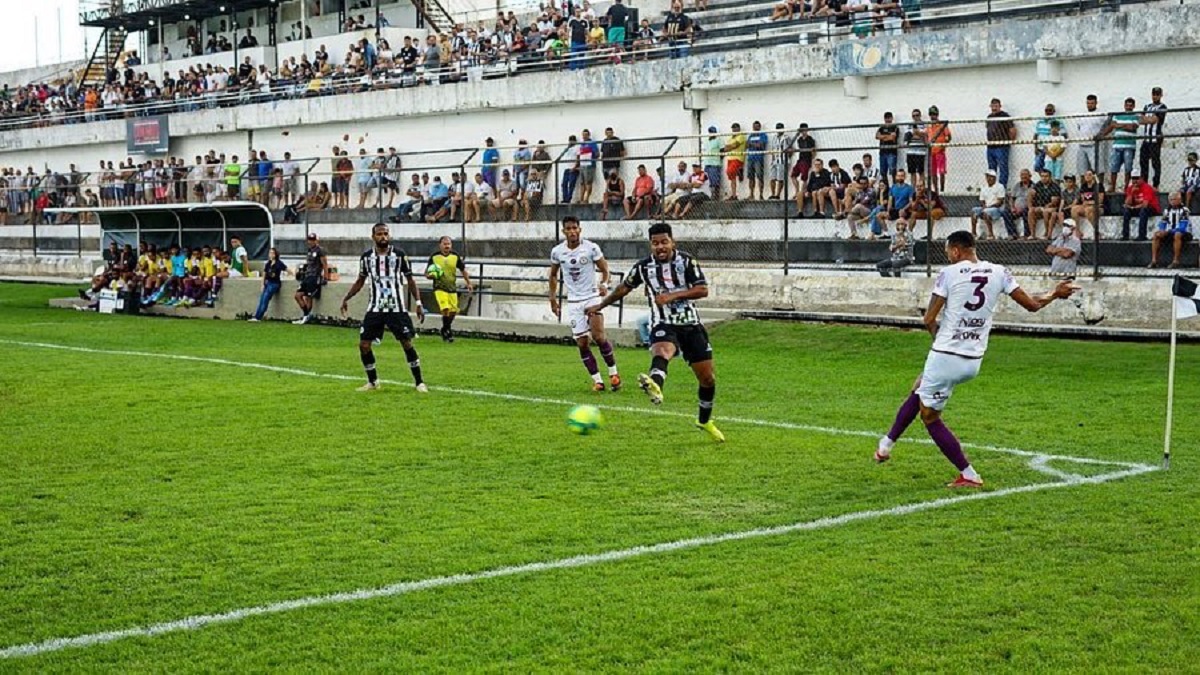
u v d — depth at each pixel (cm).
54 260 4112
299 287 2827
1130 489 1038
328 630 720
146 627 730
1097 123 2308
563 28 3688
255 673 660
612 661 670
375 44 4381
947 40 2650
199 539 910
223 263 3025
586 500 1020
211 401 1556
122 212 3344
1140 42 2405
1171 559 833
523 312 2641
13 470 1155
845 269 2331
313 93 4056
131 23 5394
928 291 2206
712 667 659
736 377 1778
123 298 3147
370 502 1017
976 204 2469
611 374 1652
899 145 2231
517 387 1678
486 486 1074
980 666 658
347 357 2061
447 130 3650
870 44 2761
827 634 704
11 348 2231
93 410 1493
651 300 1268
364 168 3669
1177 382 1633
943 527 926
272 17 4912
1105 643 686
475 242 3106
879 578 800
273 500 1028
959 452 1059
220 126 4219
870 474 1110
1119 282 2022
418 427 1364
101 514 988
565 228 1631
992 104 2462
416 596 778
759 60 2947
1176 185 2305
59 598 782
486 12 4728
